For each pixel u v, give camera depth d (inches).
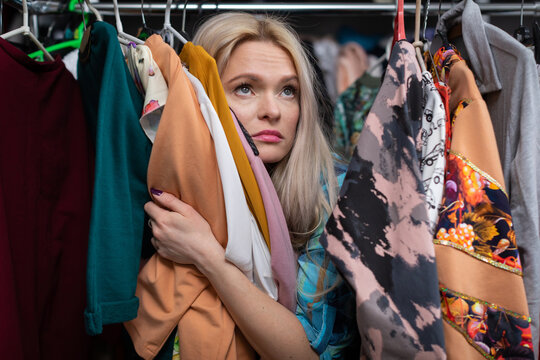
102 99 22.5
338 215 22.3
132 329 25.5
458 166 22.8
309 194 29.1
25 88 25.2
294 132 29.6
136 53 25.4
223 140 23.7
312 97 29.6
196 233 24.3
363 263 21.8
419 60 24.7
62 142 27.9
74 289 27.8
